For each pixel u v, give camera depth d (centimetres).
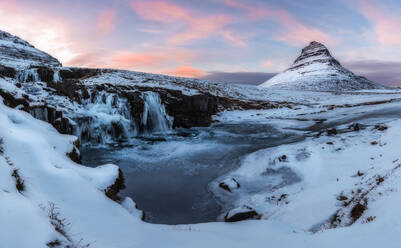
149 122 2728
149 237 474
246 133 2669
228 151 1912
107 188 788
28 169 560
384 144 1359
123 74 4859
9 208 320
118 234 452
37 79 3794
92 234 409
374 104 4566
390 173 819
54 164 680
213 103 3497
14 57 7062
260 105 4966
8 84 1359
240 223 776
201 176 1391
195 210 1014
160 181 1314
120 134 2233
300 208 853
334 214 736
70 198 536
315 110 4434
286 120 3400
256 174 1341
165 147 2050
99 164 1563
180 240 487
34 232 303
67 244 330
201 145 2125
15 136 686
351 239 445
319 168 1252
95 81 3478
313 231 680
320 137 1950
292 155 1485
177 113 3091
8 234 279
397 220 475
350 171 1098
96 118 2034
